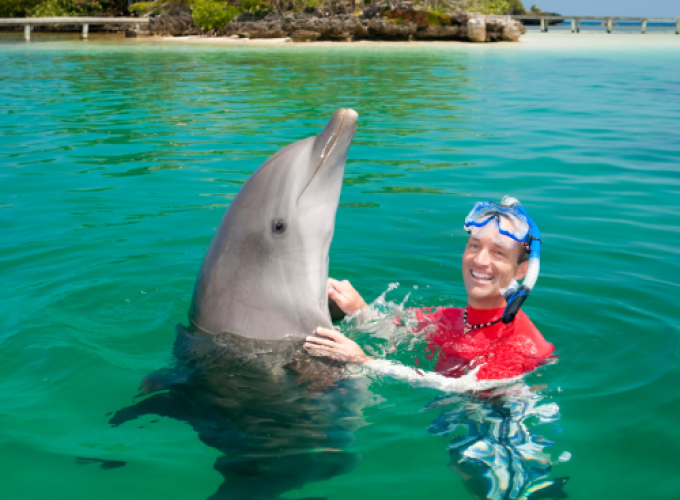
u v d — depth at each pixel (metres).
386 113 11.39
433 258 4.63
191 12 44.69
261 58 26.28
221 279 3.08
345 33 39.72
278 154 3.07
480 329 3.27
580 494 2.27
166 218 5.52
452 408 2.81
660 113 11.21
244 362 3.01
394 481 2.35
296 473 2.40
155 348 3.34
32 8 51.75
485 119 10.68
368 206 5.87
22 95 13.75
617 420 2.70
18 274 4.27
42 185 6.55
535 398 2.88
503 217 3.12
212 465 2.44
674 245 4.86
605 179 6.80
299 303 3.04
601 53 29.97
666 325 3.57
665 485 2.31
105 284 4.11
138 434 2.62
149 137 9.17
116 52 28.84
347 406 2.82
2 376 3.06
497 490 2.30
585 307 3.80
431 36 41.28
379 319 3.66
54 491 2.30
